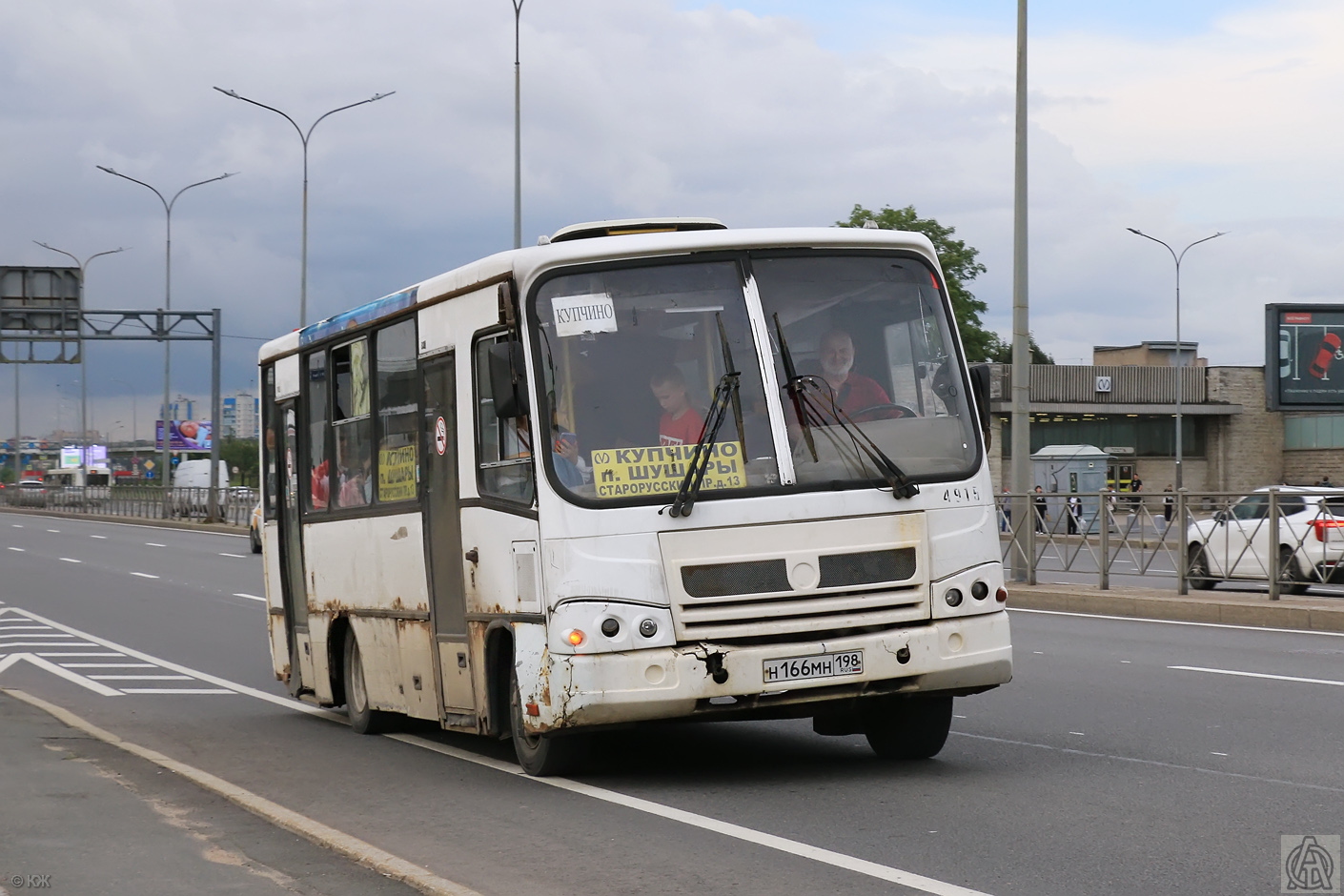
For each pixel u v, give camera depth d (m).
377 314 11.62
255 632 22.53
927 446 9.08
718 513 8.66
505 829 8.05
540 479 8.75
